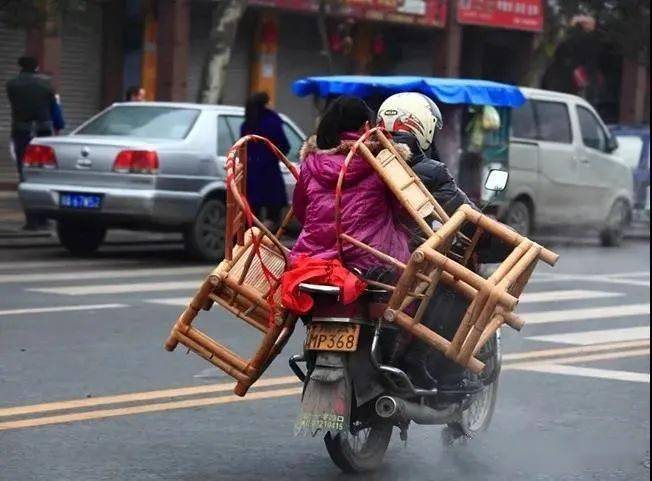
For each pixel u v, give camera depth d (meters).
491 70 33.91
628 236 23.77
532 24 32.47
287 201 15.96
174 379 8.61
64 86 25.73
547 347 10.52
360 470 6.49
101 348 9.59
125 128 15.66
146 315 11.27
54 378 8.47
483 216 6.04
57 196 15.22
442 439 7.20
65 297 12.20
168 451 6.84
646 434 7.63
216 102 21.38
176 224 15.30
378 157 6.08
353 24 30.05
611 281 15.59
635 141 25.50
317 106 17.97
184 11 26.11
